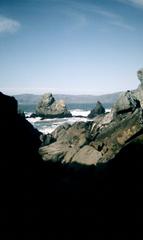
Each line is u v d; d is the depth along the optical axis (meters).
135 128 25.27
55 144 35.41
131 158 14.08
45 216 11.82
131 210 11.00
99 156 26.00
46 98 98.75
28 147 16.88
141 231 9.73
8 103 16.80
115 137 26.36
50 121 79.81
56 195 15.78
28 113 118.81
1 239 8.65
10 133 14.73
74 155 28.56
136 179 12.45
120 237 10.11
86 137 31.03
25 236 9.47
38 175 15.95
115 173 14.56
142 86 38.09
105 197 13.75
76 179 21.53
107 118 36.56
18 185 12.23
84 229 11.59
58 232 10.85
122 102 33.31
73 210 13.77
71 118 90.06
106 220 11.66
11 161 13.02
